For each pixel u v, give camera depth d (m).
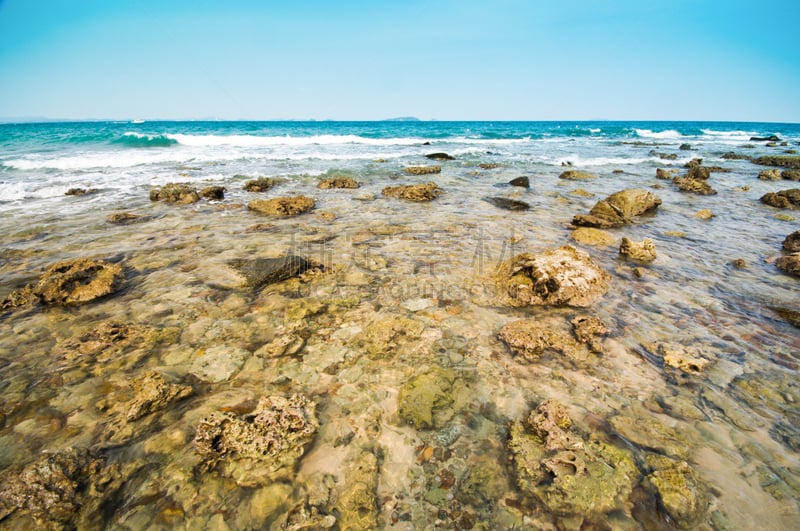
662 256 7.78
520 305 5.65
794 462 3.09
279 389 3.86
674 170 19.52
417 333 4.83
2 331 4.74
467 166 20.62
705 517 2.65
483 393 3.85
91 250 7.51
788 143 43.47
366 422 3.46
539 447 3.19
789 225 10.32
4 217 9.70
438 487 2.89
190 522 2.60
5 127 50.84
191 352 4.39
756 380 4.05
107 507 2.67
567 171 17.50
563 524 2.63
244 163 20.30
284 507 2.71
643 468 3.01
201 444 3.16
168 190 12.01
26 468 2.87
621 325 5.12
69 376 3.95
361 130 64.50
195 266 6.79
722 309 5.57
